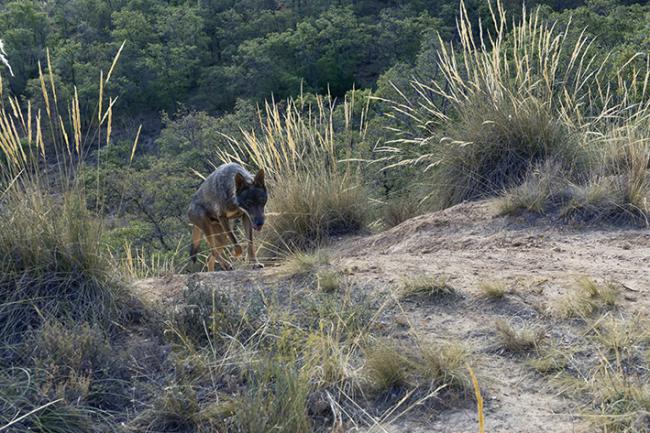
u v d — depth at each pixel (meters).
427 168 9.20
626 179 7.55
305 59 68.12
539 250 6.53
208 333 4.85
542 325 4.76
